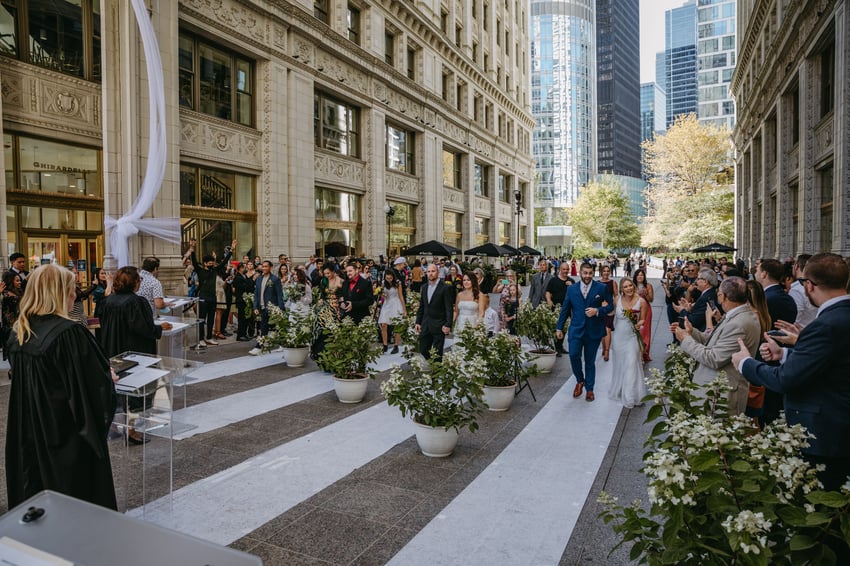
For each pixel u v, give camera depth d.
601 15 145.38
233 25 17.16
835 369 3.05
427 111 31.19
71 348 3.34
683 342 4.89
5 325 9.52
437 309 8.74
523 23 50.41
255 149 18.56
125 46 13.46
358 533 4.05
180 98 15.99
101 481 3.48
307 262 20.33
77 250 13.52
